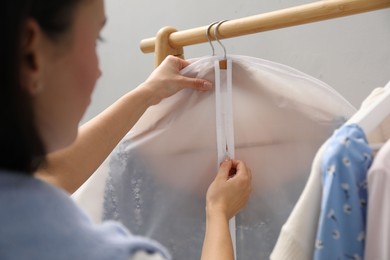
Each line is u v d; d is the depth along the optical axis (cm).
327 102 70
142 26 133
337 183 41
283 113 72
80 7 35
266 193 73
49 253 33
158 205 77
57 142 39
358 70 96
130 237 37
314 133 70
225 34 70
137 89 71
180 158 76
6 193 34
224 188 68
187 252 75
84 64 37
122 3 138
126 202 78
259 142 73
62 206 36
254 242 73
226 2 113
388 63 93
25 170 37
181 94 75
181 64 74
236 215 74
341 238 42
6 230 33
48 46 34
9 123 34
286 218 72
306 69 103
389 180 40
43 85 35
